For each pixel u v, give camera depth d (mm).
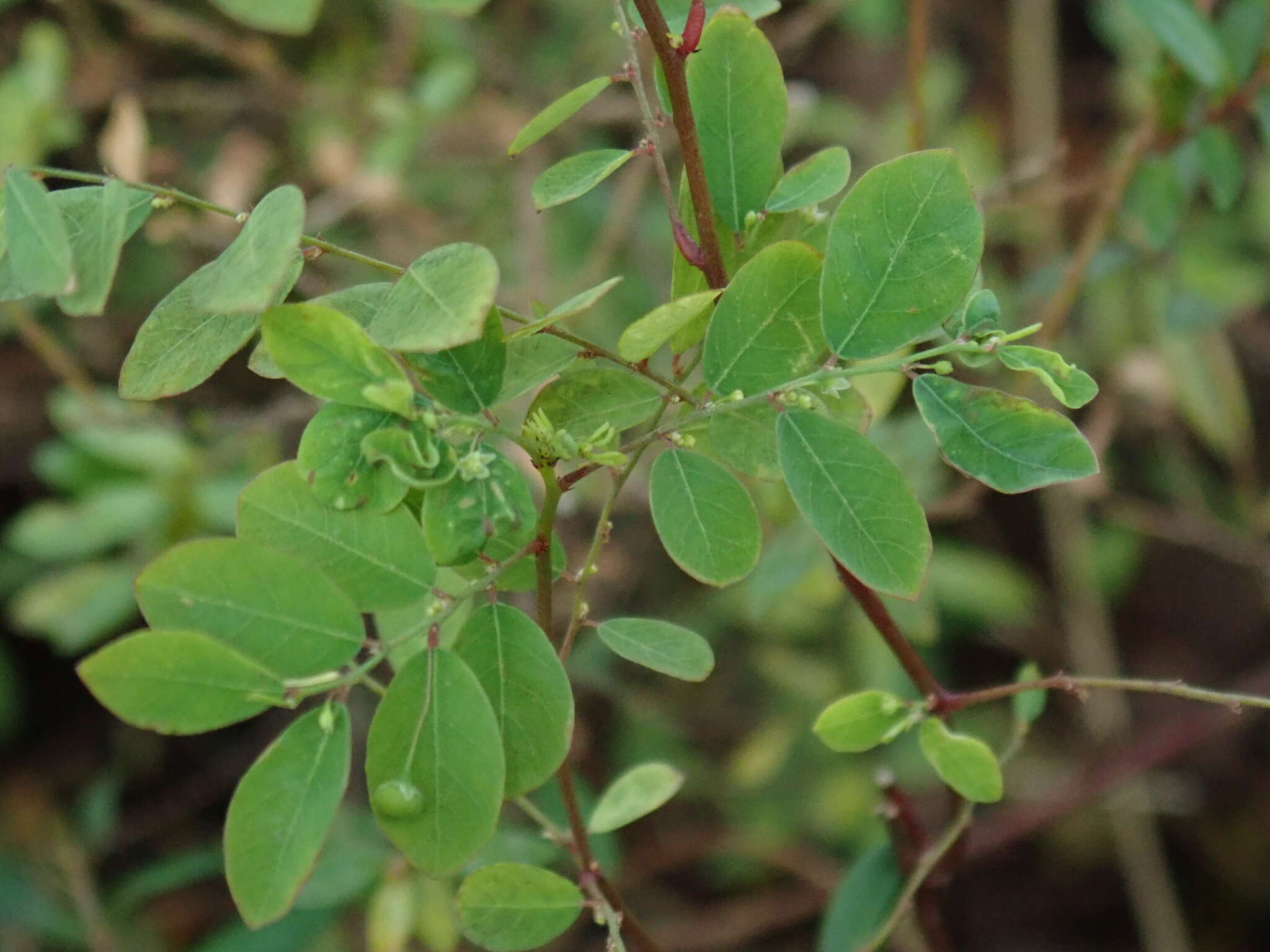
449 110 965
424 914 646
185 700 460
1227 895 1313
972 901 1312
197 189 1048
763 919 1071
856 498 479
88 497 943
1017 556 1277
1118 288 1010
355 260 482
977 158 1126
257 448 941
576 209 1039
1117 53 1227
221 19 1116
